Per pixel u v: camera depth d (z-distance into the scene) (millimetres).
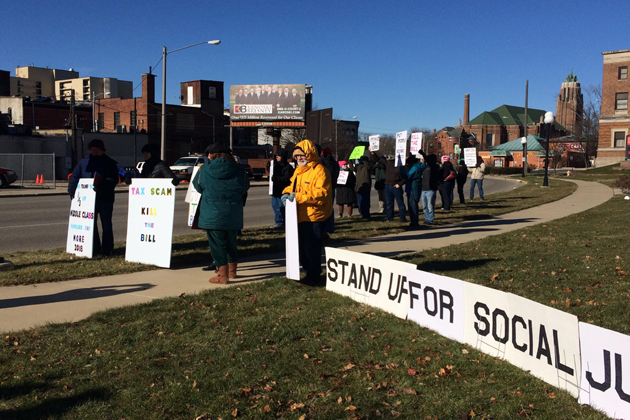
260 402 3475
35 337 4660
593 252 8219
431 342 4527
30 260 8188
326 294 6164
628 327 4590
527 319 3869
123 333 4746
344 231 11398
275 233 11266
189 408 3424
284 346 4469
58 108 65500
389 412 3354
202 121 61812
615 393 3211
